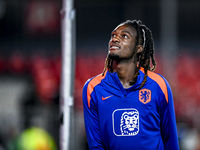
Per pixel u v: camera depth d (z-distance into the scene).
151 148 7.76
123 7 72.75
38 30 69.62
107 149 8.00
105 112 7.82
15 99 46.38
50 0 67.56
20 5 71.25
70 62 9.25
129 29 7.96
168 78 46.16
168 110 8.05
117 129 7.70
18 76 60.28
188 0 72.38
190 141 25.83
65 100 9.18
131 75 8.00
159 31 71.31
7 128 25.33
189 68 56.88
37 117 25.17
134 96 7.76
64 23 9.33
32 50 68.69
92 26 73.06
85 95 8.17
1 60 61.56
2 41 70.69
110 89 7.87
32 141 17.33
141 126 7.69
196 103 44.03
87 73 54.72
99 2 72.56
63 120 9.13
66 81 9.20
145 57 8.21
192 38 74.12
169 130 8.20
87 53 65.75
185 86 51.16
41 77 50.78
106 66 8.17
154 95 7.83
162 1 48.59
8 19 71.31
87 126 8.20
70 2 9.32
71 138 9.12
